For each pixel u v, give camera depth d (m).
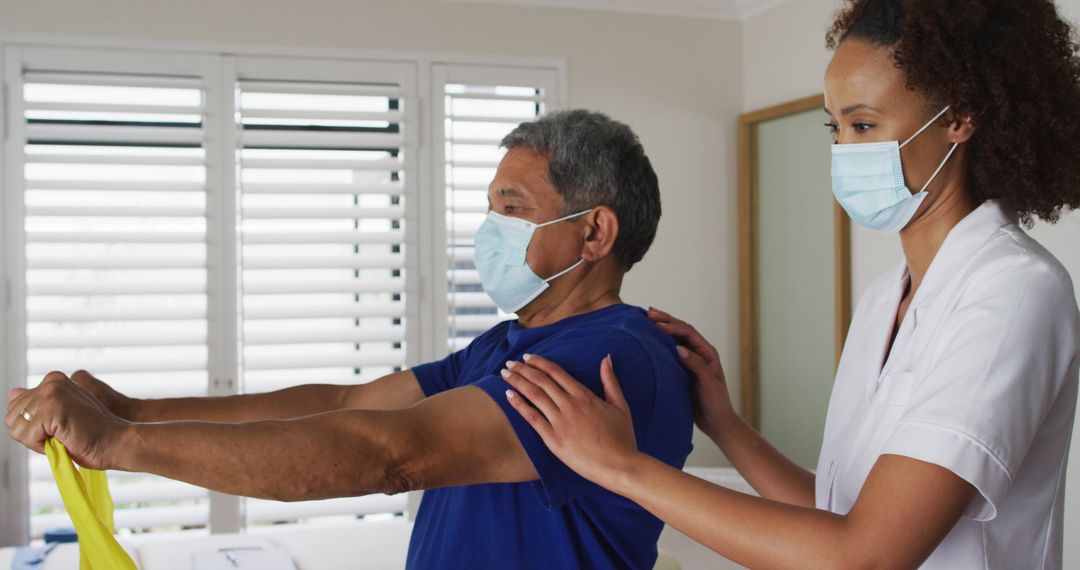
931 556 1.02
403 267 3.55
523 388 0.97
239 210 3.38
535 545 1.05
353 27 3.51
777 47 3.77
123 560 0.90
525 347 1.16
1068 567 2.51
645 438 1.04
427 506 1.21
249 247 3.43
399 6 3.56
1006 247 1.01
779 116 3.72
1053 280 0.97
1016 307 0.95
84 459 0.87
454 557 1.08
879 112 1.05
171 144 3.38
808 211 3.58
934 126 1.04
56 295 3.21
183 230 3.36
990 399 0.92
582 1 3.75
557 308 1.23
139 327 3.35
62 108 3.21
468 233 3.62
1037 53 1.01
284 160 3.42
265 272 3.46
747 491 2.59
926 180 1.06
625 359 1.04
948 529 0.91
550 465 0.97
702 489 0.94
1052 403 0.97
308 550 2.26
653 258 3.87
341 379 3.53
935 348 1.00
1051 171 1.04
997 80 1.00
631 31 3.83
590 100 3.79
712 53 3.95
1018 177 1.03
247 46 3.39
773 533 0.91
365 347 3.55
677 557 2.27
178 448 0.87
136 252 3.32
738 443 1.33
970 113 1.01
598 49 3.79
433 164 3.59
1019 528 1.01
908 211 1.08
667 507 0.94
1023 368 0.93
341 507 3.44
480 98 3.62
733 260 3.97
